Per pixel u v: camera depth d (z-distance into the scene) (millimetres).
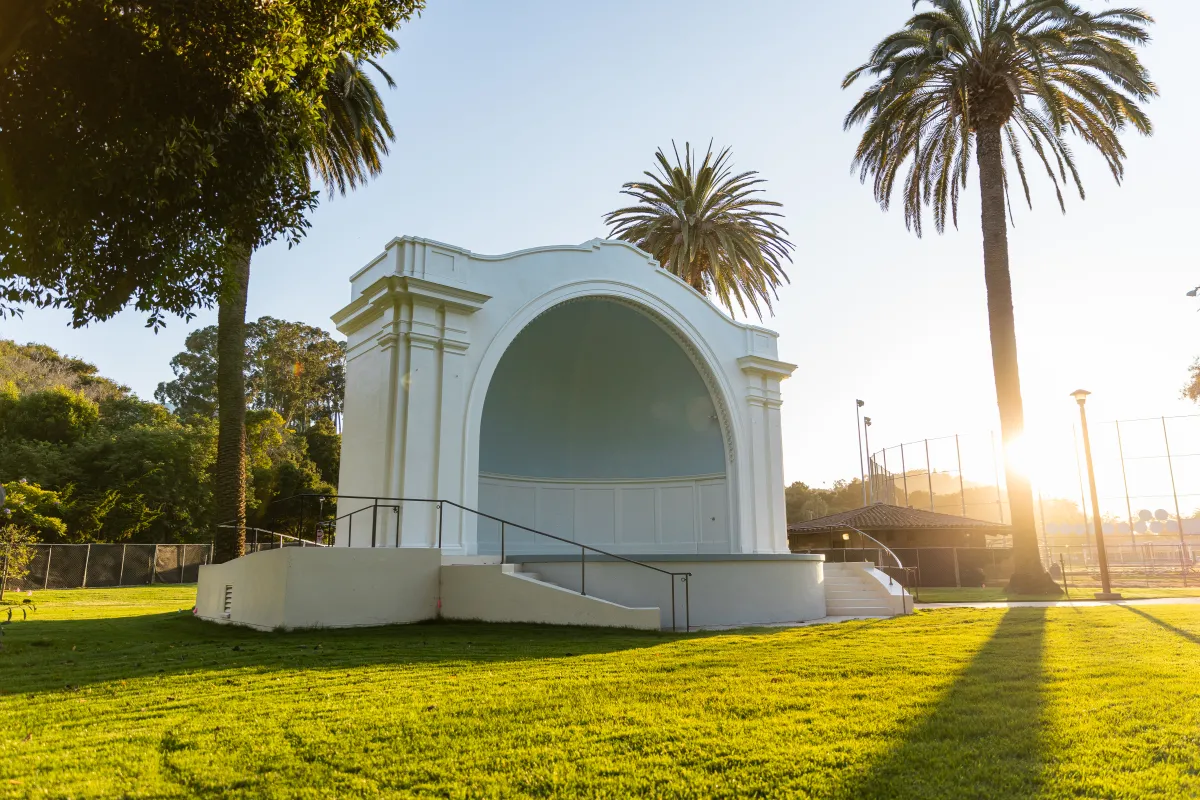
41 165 8398
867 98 27312
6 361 51812
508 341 18094
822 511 76750
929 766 4922
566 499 23703
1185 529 69688
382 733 5770
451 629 12773
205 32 8320
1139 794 4355
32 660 9898
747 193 37656
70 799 4363
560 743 5492
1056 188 27188
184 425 52594
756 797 4414
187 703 6926
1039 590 25422
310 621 12688
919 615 16484
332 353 73625
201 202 9469
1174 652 9484
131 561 37156
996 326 27109
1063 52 25469
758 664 8906
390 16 9812
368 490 16391
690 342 22375
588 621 13023
